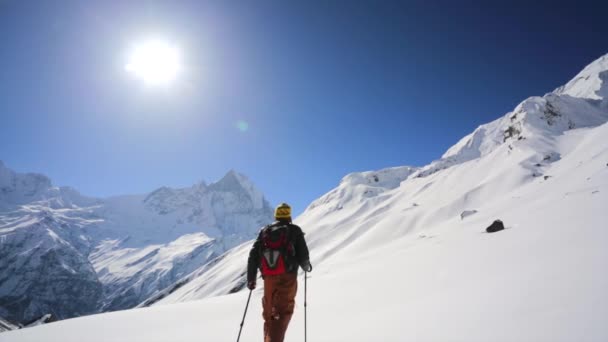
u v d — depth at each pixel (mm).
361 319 7473
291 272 4918
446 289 7699
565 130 164750
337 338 6293
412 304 7234
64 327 12266
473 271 8781
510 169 111875
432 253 15867
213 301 15711
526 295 5098
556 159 115250
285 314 4793
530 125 167500
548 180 63531
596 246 6715
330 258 111688
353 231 140625
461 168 176625
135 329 11070
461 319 5117
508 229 17109
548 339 3611
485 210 53406
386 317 6824
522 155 128125
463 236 21953
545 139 140250
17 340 10977
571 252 6922
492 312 4926
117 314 14484
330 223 185625
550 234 10445
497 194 101250
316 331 7340
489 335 4211
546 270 6082
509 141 169875
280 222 5312
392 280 11766
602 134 89375
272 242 5004
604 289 4281
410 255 18297
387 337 5449
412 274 11633
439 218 103125
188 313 12867
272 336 4609
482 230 22766
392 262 17531
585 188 26422
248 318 10953
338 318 8289
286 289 4859
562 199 23953
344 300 10656
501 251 10414
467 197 108562
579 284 4762
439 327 5113
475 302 5684
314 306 10680
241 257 184875
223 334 9008
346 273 18672
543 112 180875
